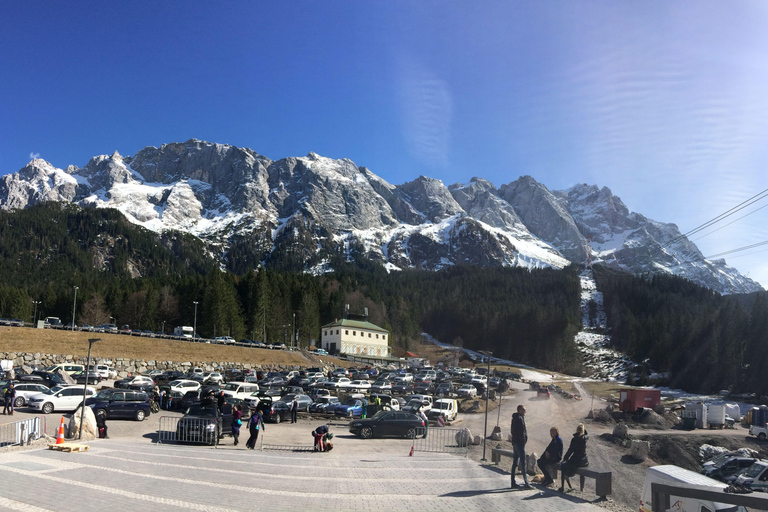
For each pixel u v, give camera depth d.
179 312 141.75
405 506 13.07
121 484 14.85
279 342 128.25
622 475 19.16
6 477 15.27
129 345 84.38
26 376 52.44
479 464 21.56
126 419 37.41
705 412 45.25
